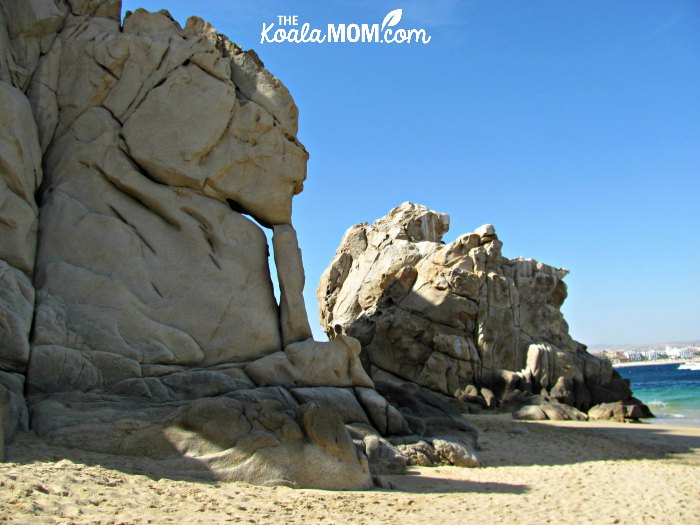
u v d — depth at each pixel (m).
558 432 20.05
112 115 15.04
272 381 13.51
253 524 7.53
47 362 12.25
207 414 10.23
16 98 13.62
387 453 12.29
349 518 8.21
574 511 9.59
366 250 36.97
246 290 14.50
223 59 15.62
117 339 13.04
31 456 9.41
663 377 89.00
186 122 14.92
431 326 28.91
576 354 30.50
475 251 30.05
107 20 15.95
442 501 9.73
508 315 29.52
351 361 14.37
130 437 10.11
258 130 15.47
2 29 14.45
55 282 13.31
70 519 6.93
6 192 13.23
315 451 10.10
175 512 7.68
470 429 16.28
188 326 13.75
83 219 14.03
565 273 31.95
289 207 15.60
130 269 13.82
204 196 14.90
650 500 10.53
